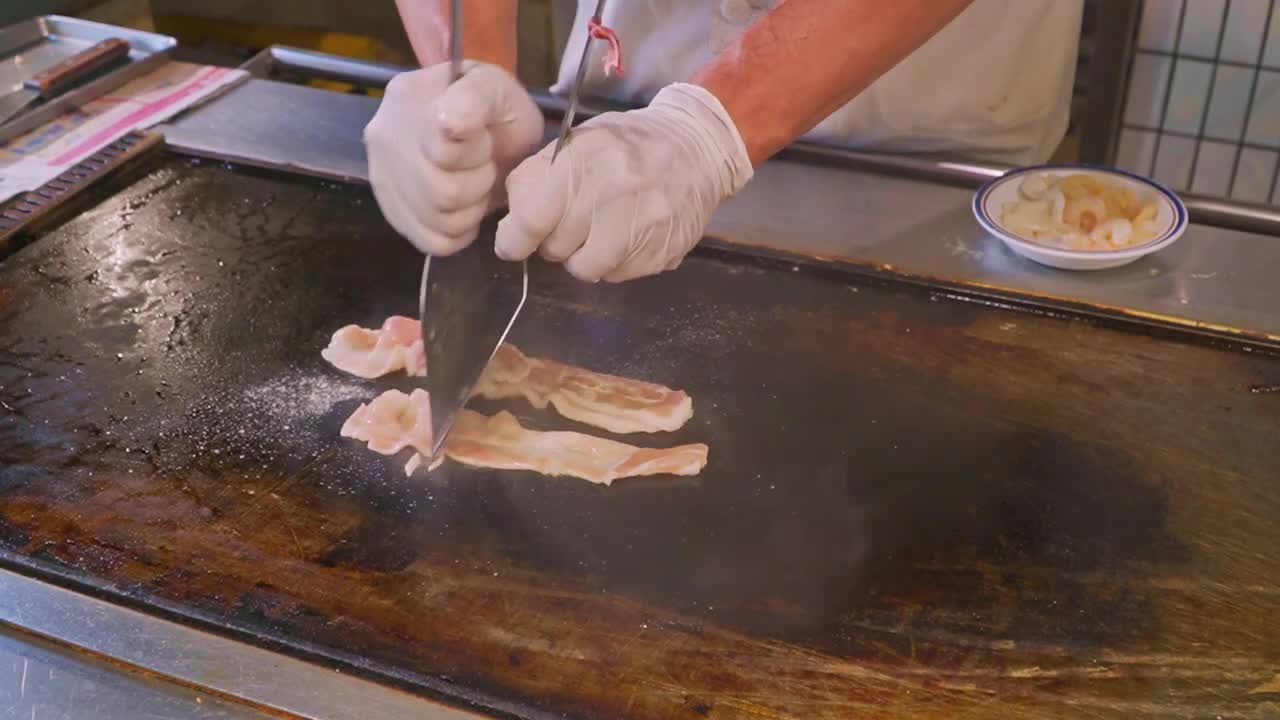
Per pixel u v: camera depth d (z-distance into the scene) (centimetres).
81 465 171
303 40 307
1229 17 242
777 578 161
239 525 166
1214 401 175
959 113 206
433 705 152
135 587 160
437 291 163
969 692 154
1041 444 171
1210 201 194
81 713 153
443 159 154
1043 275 186
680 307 185
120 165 203
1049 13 204
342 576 162
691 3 201
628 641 157
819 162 204
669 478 170
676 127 164
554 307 186
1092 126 250
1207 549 163
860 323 183
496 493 168
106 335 184
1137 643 157
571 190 159
